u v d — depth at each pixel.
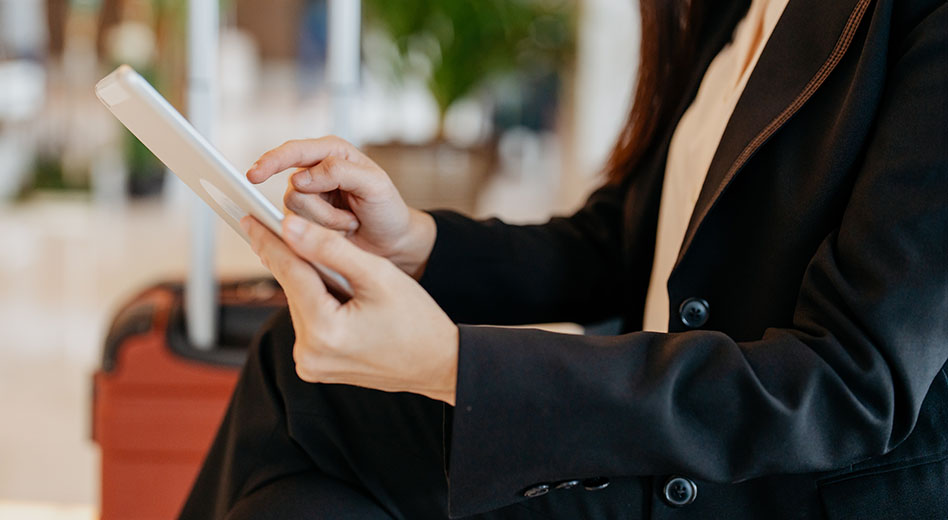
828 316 0.66
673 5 0.99
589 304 1.04
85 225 5.02
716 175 0.77
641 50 1.02
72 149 5.84
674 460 0.64
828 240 0.69
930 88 0.65
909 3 0.69
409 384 0.66
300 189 0.83
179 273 4.11
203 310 1.54
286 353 0.82
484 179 3.64
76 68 6.16
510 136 5.98
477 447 0.65
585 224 1.07
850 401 0.64
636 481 0.73
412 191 3.49
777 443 0.64
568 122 4.60
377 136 3.69
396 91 4.12
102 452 1.57
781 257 0.73
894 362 0.63
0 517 1.91
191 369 1.55
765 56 0.77
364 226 0.89
